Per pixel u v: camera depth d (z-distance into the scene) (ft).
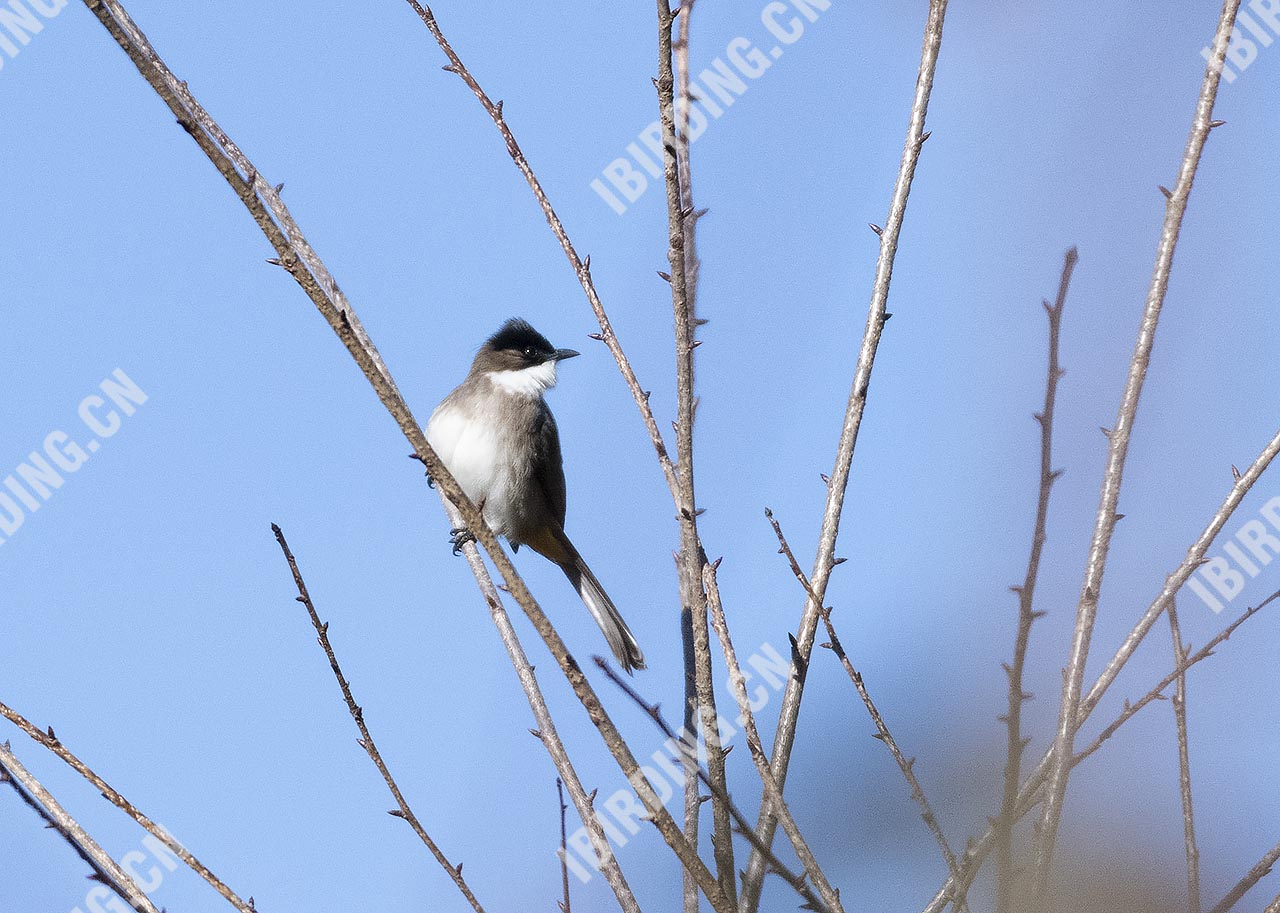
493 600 28.55
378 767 23.16
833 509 26.45
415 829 22.91
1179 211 20.88
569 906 23.16
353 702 23.15
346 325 19.93
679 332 24.58
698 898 22.22
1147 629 21.90
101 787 21.98
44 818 22.17
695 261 26.45
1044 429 20.80
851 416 26.66
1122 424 21.53
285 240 19.71
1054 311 20.54
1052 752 22.52
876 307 26.76
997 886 18.79
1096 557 21.52
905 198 26.81
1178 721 23.99
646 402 25.82
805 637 25.75
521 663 27.30
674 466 25.54
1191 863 22.99
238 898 21.79
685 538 23.70
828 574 26.17
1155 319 21.09
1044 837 20.10
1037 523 20.36
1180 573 21.88
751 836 19.86
